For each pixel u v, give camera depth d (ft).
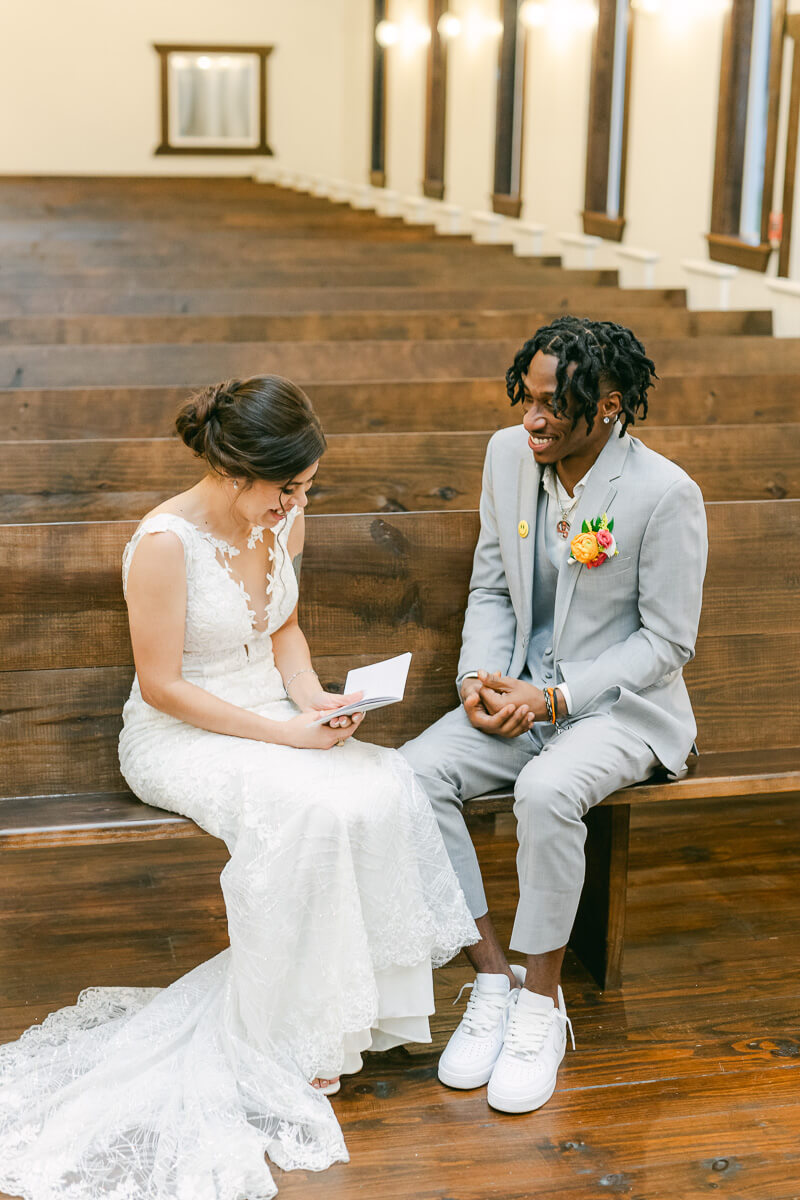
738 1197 6.13
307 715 7.09
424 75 33.76
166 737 7.24
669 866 9.74
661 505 7.14
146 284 18.86
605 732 7.13
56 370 13.10
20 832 6.96
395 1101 6.84
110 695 7.78
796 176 16.46
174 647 7.02
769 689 8.61
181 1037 6.89
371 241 24.29
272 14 43.34
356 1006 6.58
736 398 12.60
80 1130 6.31
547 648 7.64
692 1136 6.57
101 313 17.12
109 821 7.11
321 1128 6.43
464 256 22.56
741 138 18.65
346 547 8.14
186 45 42.98
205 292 17.13
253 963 6.59
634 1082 7.03
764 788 7.64
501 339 15.56
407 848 6.75
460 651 8.21
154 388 11.82
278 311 17.22
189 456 10.36
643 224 21.62
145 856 9.72
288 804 6.58
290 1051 6.72
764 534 8.53
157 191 35.73
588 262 22.57
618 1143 6.51
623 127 22.12
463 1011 7.74
